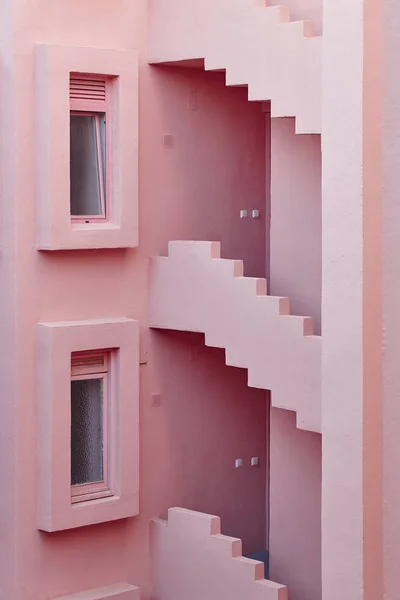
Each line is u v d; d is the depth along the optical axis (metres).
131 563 8.26
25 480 7.62
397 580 4.66
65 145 7.54
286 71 6.98
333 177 4.70
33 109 7.54
